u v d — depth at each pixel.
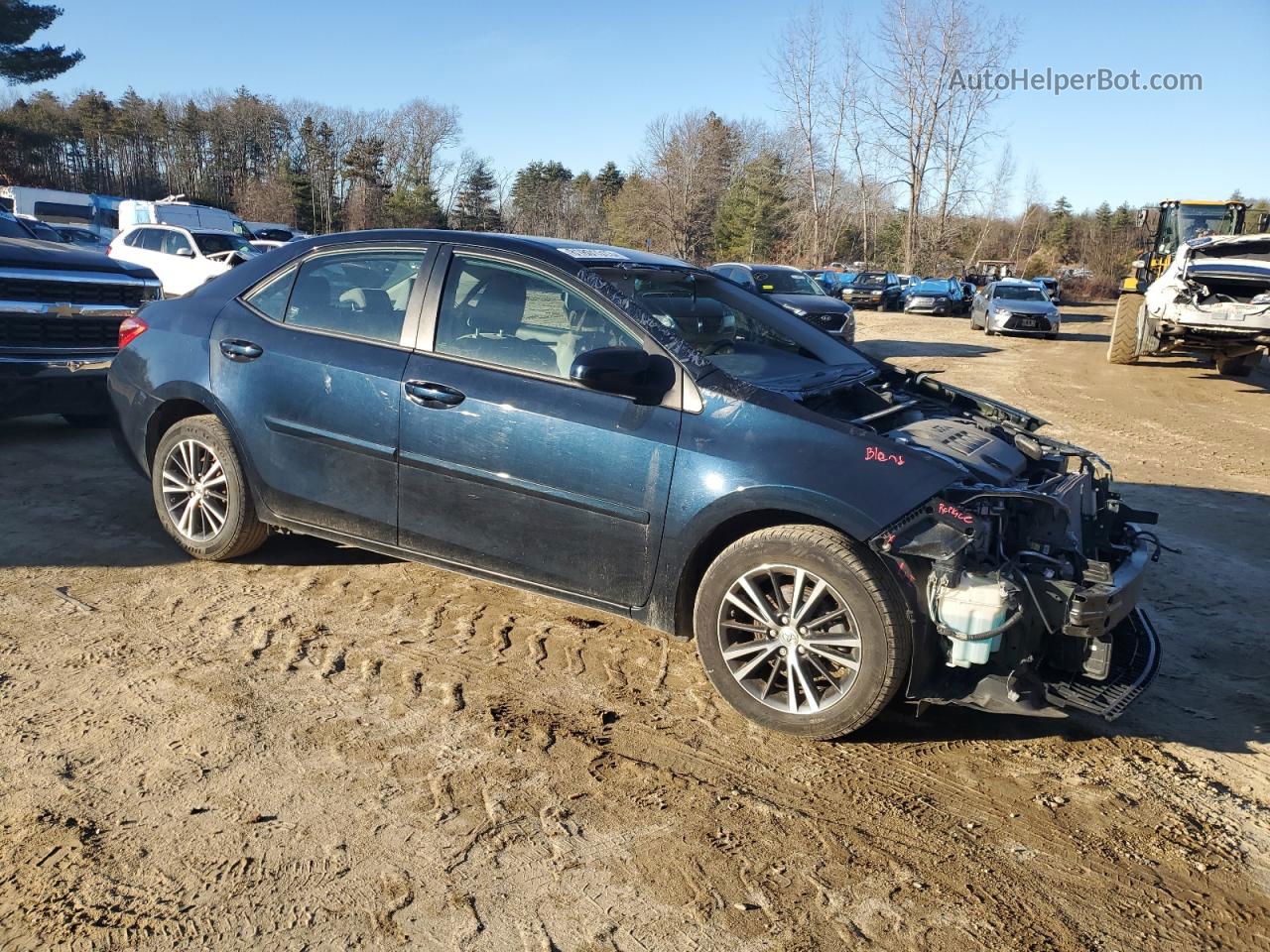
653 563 3.55
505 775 3.06
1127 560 3.57
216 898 2.43
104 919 2.33
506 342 3.87
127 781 2.89
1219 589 5.26
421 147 66.00
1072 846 2.87
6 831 2.63
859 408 4.03
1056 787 3.19
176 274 18.36
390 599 4.45
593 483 3.59
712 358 3.89
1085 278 51.44
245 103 76.50
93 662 3.63
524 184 81.31
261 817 2.77
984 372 15.97
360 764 3.07
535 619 4.33
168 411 4.75
